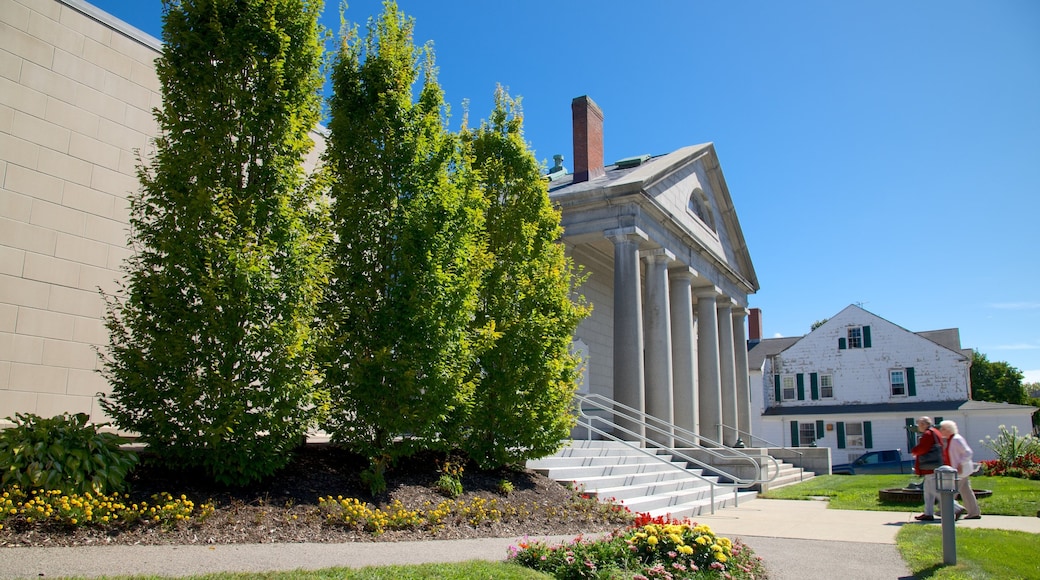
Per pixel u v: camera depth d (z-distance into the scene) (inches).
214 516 293.4
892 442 1524.4
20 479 271.6
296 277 340.5
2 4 386.6
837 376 1644.9
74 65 419.8
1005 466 827.4
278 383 328.2
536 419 484.1
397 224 400.2
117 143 439.5
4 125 383.6
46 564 210.2
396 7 438.9
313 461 399.2
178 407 323.0
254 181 348.8
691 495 590.6
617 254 810.2
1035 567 293.4
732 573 267.3
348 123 415.2
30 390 386.3
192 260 317.7
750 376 1731.1
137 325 326.0
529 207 526.0
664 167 889.5
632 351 783.1
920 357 1571.1
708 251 1007.0
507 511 390.9
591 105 1042.7
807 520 482.3
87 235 418.6
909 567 301.7
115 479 291.7
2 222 379.6
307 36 370.6
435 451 489.1
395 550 279.4
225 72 345.4
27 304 387.9
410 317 387.2
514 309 500.7
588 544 288.4
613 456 634.2
